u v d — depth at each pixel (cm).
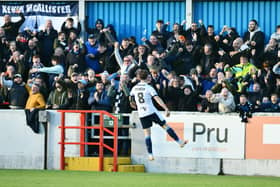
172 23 6309
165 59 5444
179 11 6300
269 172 4716
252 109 4756
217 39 5512
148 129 4728
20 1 6381
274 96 5175
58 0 6334
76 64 5553
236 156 4766
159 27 5681
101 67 5612
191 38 5584
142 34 6331
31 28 6331
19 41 5753
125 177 4328
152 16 6344
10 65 5644
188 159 4825
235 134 4766
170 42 5597
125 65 5400
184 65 5466
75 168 4903
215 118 4791
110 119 4978
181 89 5178
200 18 6278
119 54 5550
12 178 4206
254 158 4744
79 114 4953
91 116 5044
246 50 5419
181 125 4838
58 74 5553
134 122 4909
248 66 5328
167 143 4850
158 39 5612
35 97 5234
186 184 3919
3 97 5575
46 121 4997
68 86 5253
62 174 4516
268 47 5469
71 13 6312
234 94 5106
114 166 4791
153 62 5294
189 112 4828
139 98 4703
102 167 4838
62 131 4919
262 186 3850
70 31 5866
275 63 5400
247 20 6194
